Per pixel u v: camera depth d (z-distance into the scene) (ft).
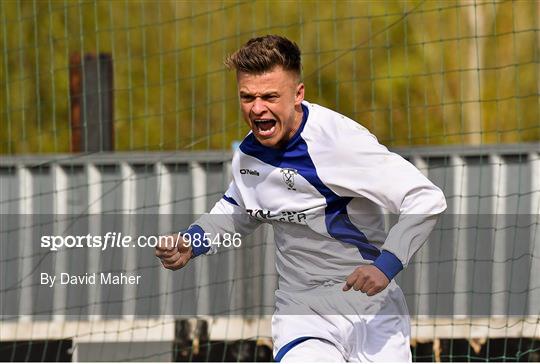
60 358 94.73
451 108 200.54
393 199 55.16
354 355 57.72
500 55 195.62
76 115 103.35
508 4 192.54
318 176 56.24
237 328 94.17
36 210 97.91
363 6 196.85
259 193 58.03
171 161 96.78
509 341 92.17
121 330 94.94
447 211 94.07
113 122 102.94
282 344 57.52
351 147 55.52
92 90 102.42
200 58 193.67
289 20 192.54
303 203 57.11
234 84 192.44
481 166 91.30
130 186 97.19
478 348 91.97
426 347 92.53
